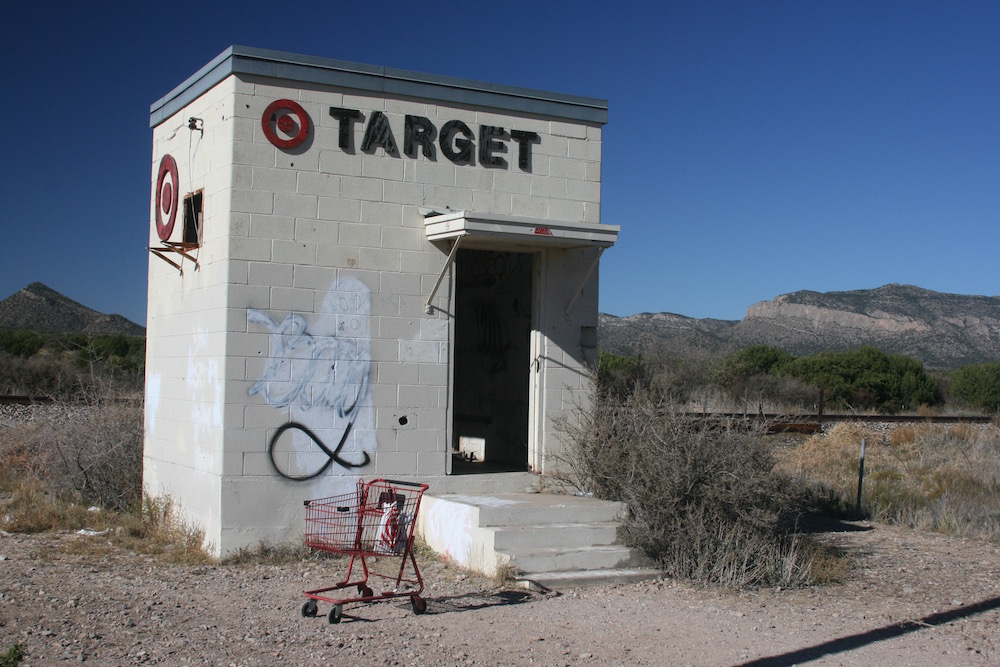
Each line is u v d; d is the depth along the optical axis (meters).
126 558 10.64
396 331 11.53
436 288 11.65
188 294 11.89
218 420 10.83
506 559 9.59
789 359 45.53
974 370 44.91
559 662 6.91
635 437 11.14
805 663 7.12
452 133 11.90
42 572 9.69
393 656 6.92
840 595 9.59
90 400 16.17
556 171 12.41
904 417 29.30
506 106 12.14
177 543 11.24
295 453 10.99
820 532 13.45
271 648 7.09
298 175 11.14
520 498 11.24
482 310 15.52
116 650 6.96
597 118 12.65
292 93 11.16
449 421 11.76
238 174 10.88
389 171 11.57
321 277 11.20
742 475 10.29
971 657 7.47
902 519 14.45
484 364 15.40
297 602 8.68
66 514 12.91
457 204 11.88
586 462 11.62
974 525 13.77
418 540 11.31
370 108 11.52
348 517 9.69
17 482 14.95
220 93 11.23
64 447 14.71
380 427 11.41
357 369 11.33
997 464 19.33
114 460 14.33
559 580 9.45
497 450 14.83
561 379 12.32
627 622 8.13
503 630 7.75
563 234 11.35
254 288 10.89
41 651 6.88
